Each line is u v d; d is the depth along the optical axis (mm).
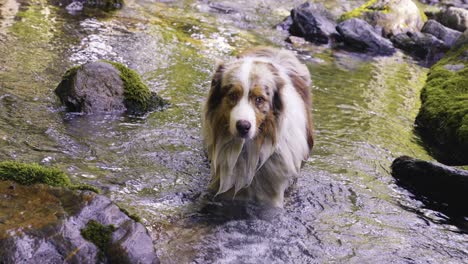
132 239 2328
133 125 3133
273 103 2691
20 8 4340
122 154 2920
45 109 3135
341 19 5418
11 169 2488
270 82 2670
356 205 2803
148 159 2914
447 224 2764
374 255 2559
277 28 5145
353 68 4281
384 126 3424
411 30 5434
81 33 4000
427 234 2691
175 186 2793
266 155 2727
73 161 2822
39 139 2918
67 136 2973
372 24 5383
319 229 2662
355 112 3531
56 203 2377
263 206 2764
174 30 4477
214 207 2727
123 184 2746
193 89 3510
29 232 2271
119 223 2359
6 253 2223
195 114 3273
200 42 4258
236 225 2648
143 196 2711
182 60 3846
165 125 3162
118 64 3330
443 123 3371
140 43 3998
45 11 4383
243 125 2596
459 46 4363
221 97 2693
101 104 3201
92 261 2275
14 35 3805
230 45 4309
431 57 4949
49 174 2514
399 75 4250
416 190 2943
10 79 3314
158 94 3414
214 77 2721
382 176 3002
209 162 2934
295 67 3037
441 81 3787
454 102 3475
